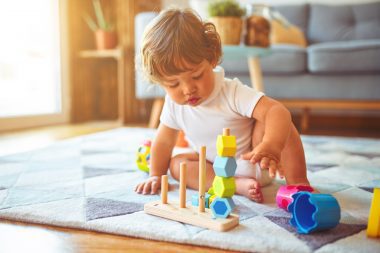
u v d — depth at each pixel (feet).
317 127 8.55
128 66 8.61
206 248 2.06
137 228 2.23
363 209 2.62
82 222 2.34
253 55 6.29
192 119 3.15
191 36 2.60
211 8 5.83
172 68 2.57
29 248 2.08
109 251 2.03
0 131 7.09
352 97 7.30
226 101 3.00
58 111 8.61
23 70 8.04
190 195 2.95
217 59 2.80
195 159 3.29
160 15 2.76
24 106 8.11
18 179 3.42
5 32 7.57
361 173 3.76
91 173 3.65
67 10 8.63
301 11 9.20
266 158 2.46
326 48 7.19
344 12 8.92
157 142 3.28
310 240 2.07
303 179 2.95
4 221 2.47
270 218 2.41
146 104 9.71
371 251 1.95
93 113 9.60
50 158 4.39
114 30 9.20
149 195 2.93
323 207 2.11
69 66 8.73
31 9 8.06
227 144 2.19
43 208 2.60
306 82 7.53
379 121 8.54
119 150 4.94
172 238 2.13
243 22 6.06
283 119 2.73
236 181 2.92
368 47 6.98
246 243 2.03
